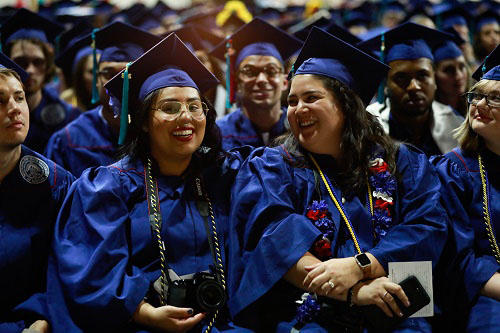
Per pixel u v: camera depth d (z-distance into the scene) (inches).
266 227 120.0
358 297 110.6
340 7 420.2
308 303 115.7
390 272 112.0
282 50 202.4
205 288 110.9
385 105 188.9
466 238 124.6
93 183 120.0
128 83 123.5
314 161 127.3
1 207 119.3
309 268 112.4
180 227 119.5
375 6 407.5
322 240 117.0
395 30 181.9
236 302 116.9
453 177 131.2
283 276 116.2
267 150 131.6
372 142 126.8
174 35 120.8
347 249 119.3
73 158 187.6
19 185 121.3
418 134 185.5
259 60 192.9
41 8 390.9
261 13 434.0
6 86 114.0
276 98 194.9
